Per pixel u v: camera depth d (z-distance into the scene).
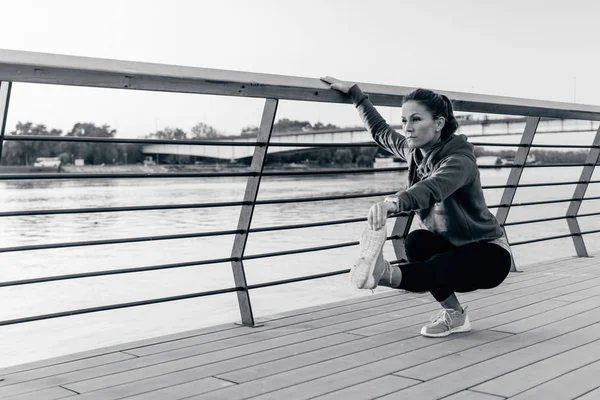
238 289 3.03
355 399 1.97
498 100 3.70
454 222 2.58
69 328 6.29
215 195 38.84
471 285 2.62
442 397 1.97
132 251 14.01
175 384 2.16
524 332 2.80
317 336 2.80
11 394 2.08
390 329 2.91
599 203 24.67
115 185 44.12
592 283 3.99
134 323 6.45
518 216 20.11
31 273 10.98
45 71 2.08
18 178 2.20
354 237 15.41
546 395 1.96
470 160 2.54
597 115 4.52
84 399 2.02
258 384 2.14
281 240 15.06
